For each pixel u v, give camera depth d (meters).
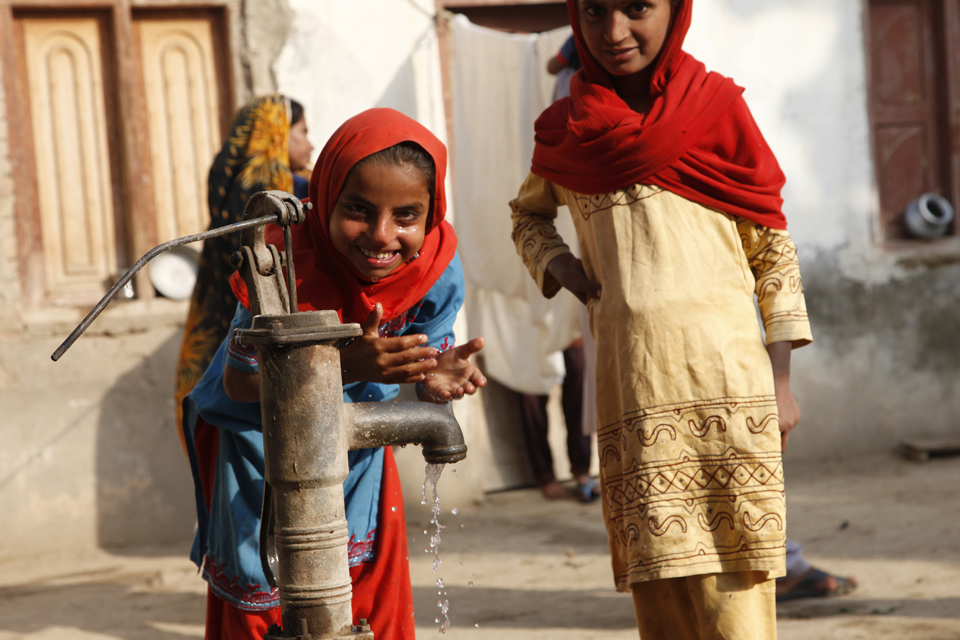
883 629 2.99
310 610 1.36
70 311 4.90
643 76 2.16
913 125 6.43
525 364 5.54
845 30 6.11
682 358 1.99
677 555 1.96
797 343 2.09
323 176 1.70
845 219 6.16
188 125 5.13
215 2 5.05
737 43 5.96
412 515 5.38
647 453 1.99
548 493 5.64
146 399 4.97
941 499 4.91
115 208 5.06
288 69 5.16
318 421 1.36
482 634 3.20
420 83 5.41
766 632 2.01
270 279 1.44
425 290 1.88
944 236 6.43
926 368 6.25
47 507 4.81
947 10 6.38
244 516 1.92
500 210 5.37
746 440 1.97
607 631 3.17
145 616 3.72
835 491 5.29
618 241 2.06
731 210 2.04
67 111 4.98
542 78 5.23
